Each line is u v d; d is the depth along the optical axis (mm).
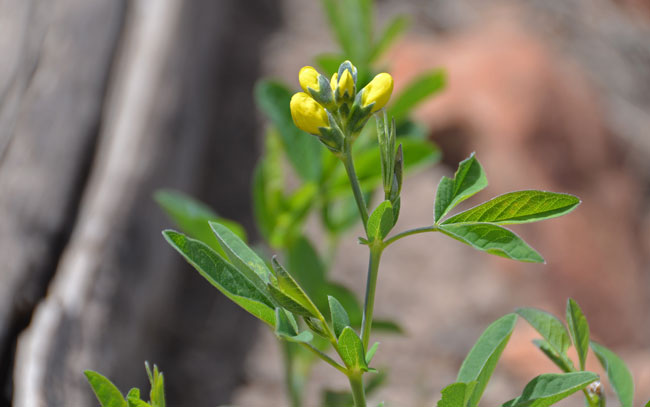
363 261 1242
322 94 529
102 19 1089
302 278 725
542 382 536
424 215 1336
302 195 758
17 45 1009
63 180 892
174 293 1100
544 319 563
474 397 550
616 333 1422
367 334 538
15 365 696
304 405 965
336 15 834
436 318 1173
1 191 841
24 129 917
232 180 1307
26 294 758
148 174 966
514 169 1455
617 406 1024
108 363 753
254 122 1415
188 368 1006
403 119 836
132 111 1018
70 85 996
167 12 1164
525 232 1423
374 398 972
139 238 903
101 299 787
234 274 533
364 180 753
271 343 1068
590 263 1443
